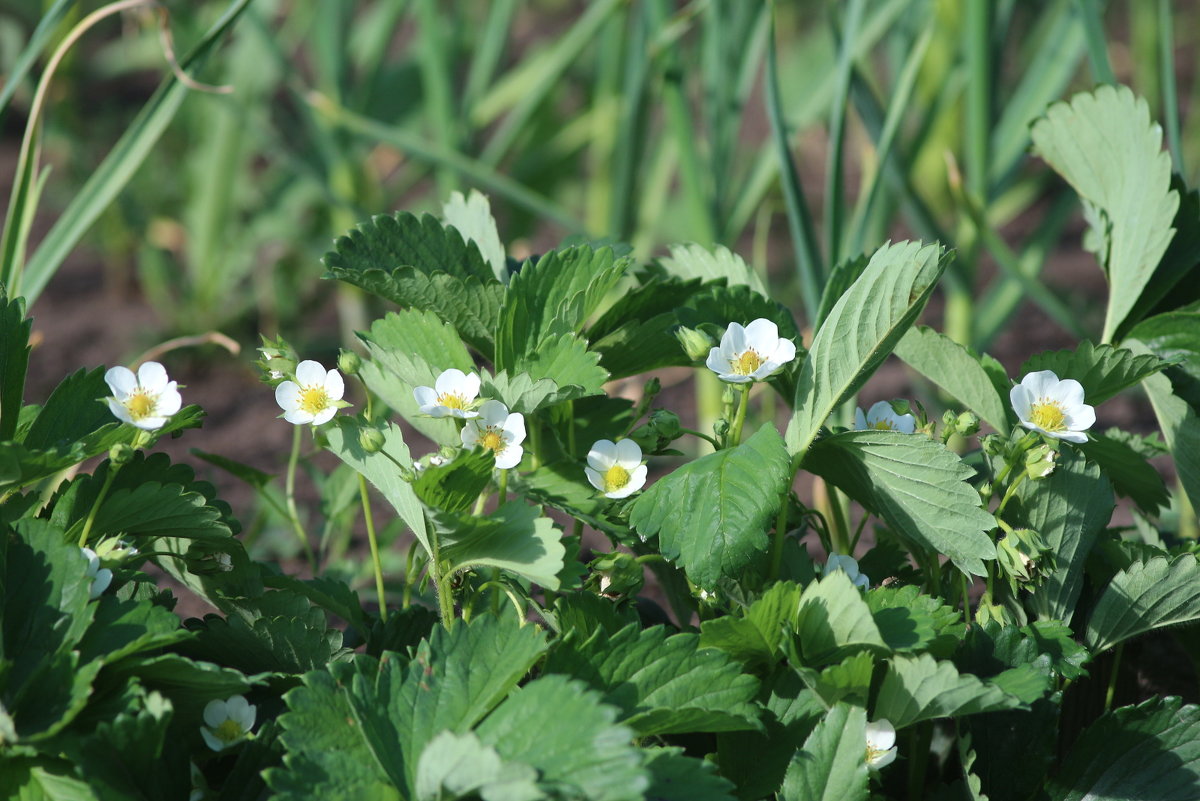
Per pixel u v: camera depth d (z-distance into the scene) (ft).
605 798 6.55
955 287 9.11
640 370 7.16
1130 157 7.20
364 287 6.99
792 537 7.02
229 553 7.00
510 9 11.14
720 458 6.86
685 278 7.23
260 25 9.68
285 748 6.80
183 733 6.83
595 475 6.94
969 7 8.21
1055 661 6.88
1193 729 6.90
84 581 6.73
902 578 7.14
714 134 8.55
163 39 7.63
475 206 7.25
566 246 7.27
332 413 6.89
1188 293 7.28
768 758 6.86
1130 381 7.01
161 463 6.96
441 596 6.88
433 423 7.01
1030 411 6.89
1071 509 6.97
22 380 6.95
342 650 6.97
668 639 6.78
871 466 6.92
